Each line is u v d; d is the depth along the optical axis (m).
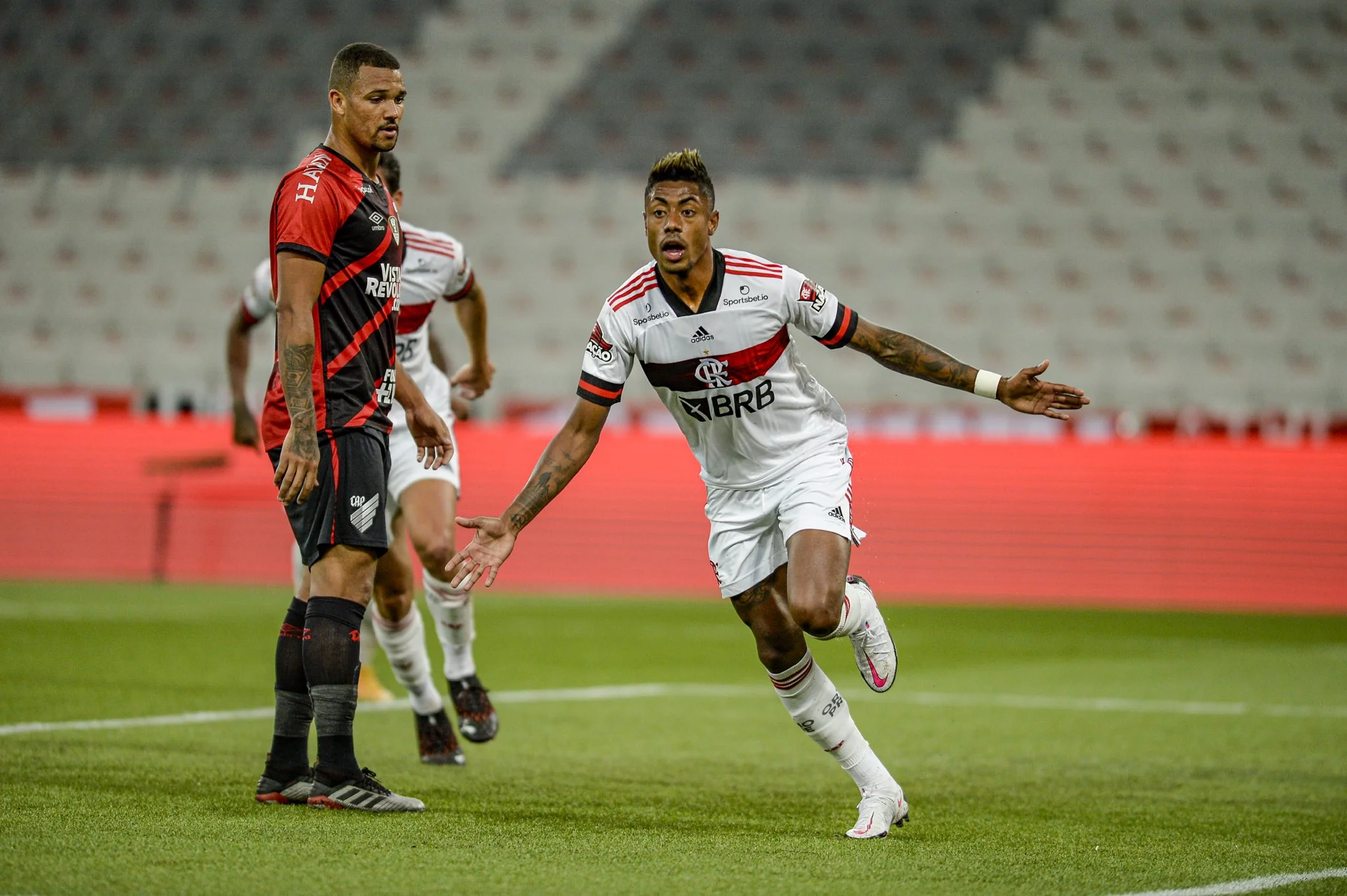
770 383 15.69
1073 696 29.14
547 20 90.25
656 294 15.41
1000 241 80.81
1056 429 68.81
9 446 67.50
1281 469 61.59
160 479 65.94
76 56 91.62
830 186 82.88
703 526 63.09
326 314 15.74
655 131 85.62
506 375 74.50
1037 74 87.50
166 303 80.25
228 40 91.19
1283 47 88.25
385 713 25.41
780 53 88.56
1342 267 80.00
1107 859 13.99
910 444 64.31
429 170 84.00
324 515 15.68
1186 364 76.00
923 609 54.06
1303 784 19.17
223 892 11.66
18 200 84.94
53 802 15.62
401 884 12.14
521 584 63.28
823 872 13.11
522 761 20.45
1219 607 58.25
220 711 24.58
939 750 22.06
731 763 20.53
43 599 50.06
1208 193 82.81
